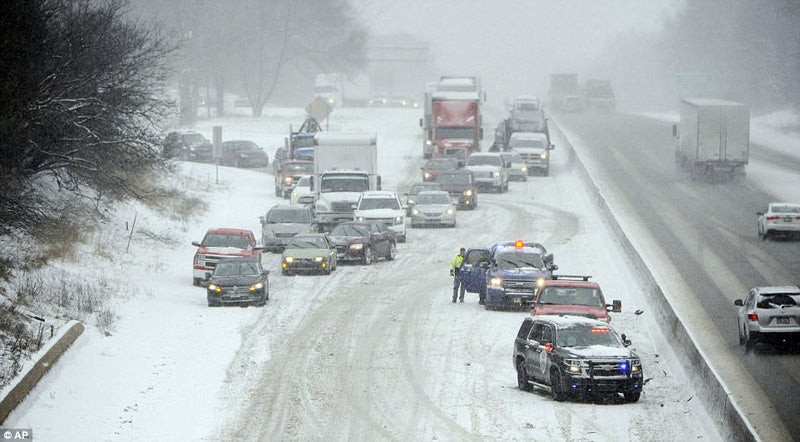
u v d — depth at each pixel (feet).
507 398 257.96
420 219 572.92
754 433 200.64
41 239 385.50
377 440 222.89
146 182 549.54
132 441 221.25
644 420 236.63
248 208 602.03
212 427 232.94
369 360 298.56
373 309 373.61
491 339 327.67
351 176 561.84
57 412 239.30
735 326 336.08
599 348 252.62
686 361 278.67
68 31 388.98
